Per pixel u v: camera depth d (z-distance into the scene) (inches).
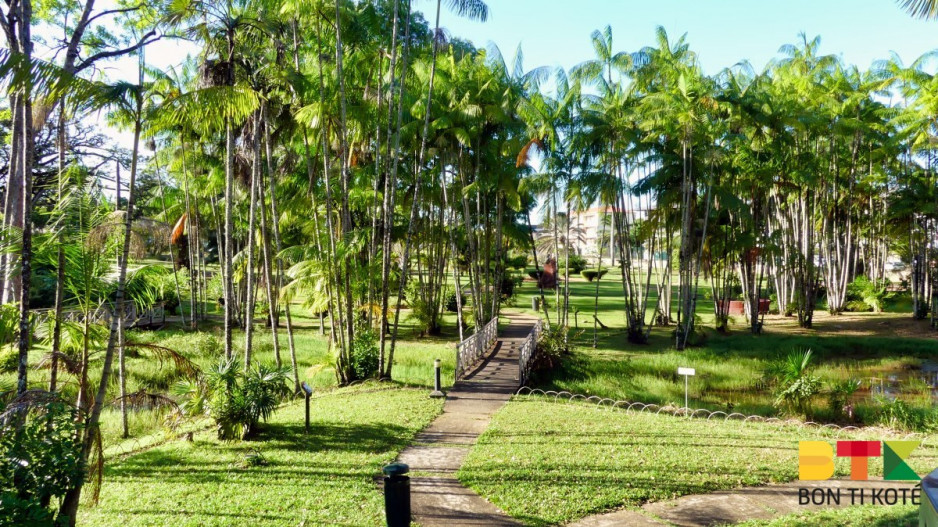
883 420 593.0
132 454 432.1
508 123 925.8
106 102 288.5
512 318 1455.5
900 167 1581.0
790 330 1306.6
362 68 783.1
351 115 709.3
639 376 828.6
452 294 1567.4
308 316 1503.4
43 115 382.3
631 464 392.8
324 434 469.1
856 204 1653.5
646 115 1061.8
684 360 928.9
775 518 309.0
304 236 1164.5
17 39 383.9
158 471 382.0
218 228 1027.3
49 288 850.1
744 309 1604.3
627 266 1174.3
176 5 443.5
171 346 864.3
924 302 1401.3
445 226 1305.4
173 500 328.2
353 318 757.9
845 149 1526.8
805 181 1237.7
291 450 427.5
